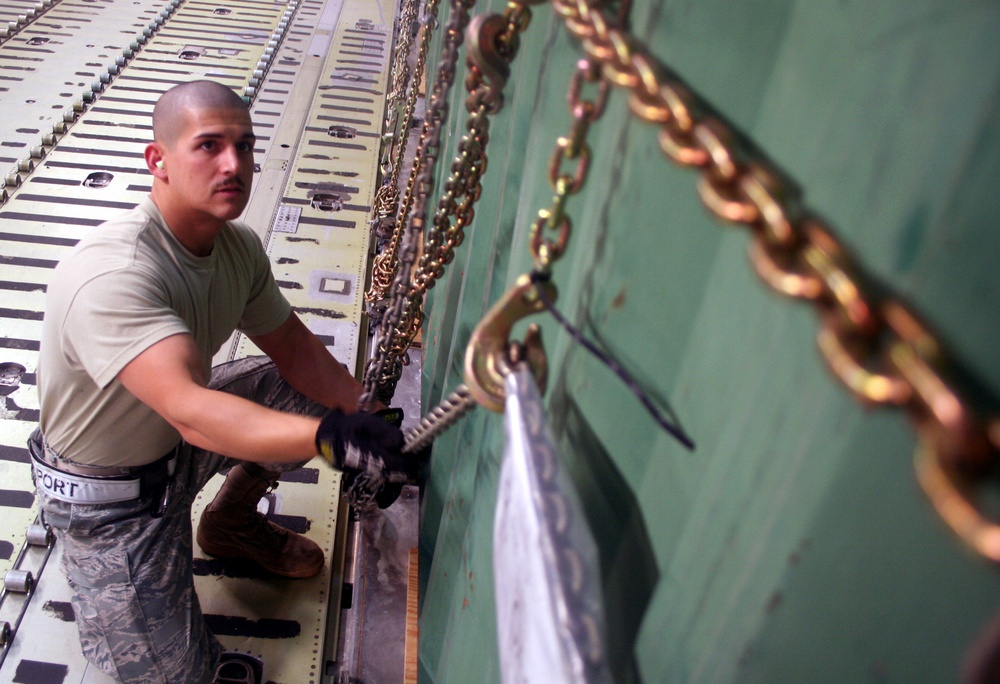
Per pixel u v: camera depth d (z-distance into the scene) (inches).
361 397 66.8
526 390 29.2
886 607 19.7
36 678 84.3
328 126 214.5
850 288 16.2
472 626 54.2
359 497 63.1
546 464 27.3
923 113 17.3
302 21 290.7
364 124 218.8
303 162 193.9
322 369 91.3
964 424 13.8
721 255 25.5
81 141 192.5
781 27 23.2
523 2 41.2
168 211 71.6
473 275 74.1
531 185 47.0
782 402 21.6
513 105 61.6
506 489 29.0
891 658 20.0
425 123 58.4
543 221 30.4
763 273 17.8
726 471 24.6
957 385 15.0
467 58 46.5
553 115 42.3
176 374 62.8
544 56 47.1
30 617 89.9
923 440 14.5
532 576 25.3
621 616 33.8
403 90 153.3
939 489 13.8
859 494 19.5
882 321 16.0
